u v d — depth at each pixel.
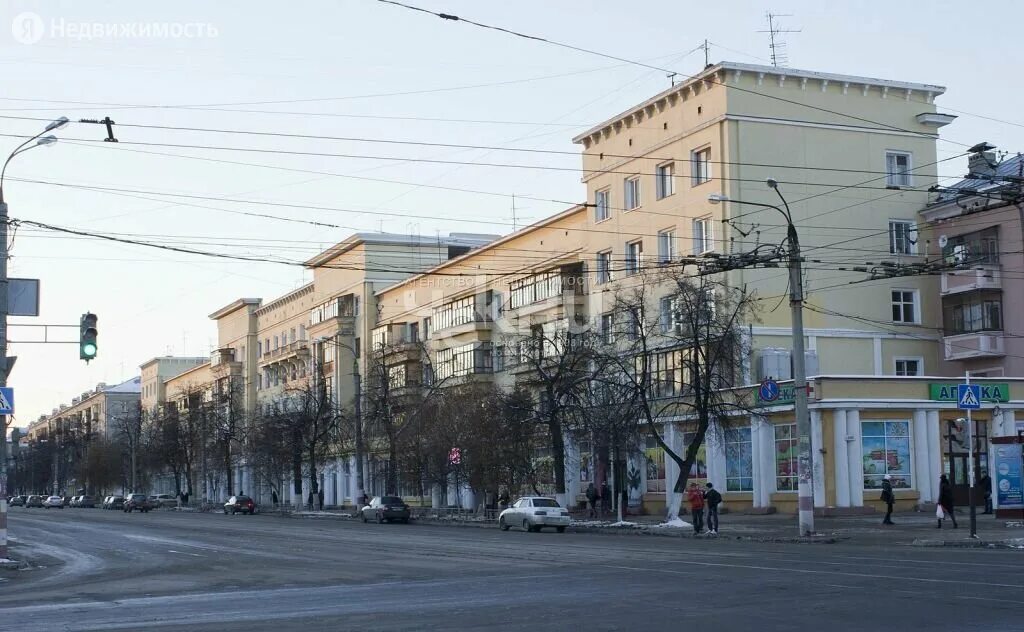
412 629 14.64
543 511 43.97
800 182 51.03
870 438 45.59
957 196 50.66
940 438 46.47
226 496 117.38
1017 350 50.31
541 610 16.44
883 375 50.12
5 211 29.42
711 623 14.46
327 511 81.69
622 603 16.98
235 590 21.67
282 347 101.38
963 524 38.19
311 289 97.69
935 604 15.65
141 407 131.62
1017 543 28.34
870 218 52.59
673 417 50.97
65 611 18.34
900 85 53.41
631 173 56.19
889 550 27.77
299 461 81.19
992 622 13.85
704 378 44.00
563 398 50.34
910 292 53.69
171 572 27.02
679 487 42.97
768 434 47.88
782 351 48.97
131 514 88.69
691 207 51.72
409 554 30.80
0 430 29.80
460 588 20.34
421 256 86.94
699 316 43.06
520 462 53.31
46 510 112.19
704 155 51.47
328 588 21.41
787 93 51.22
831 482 44.72
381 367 68.19
